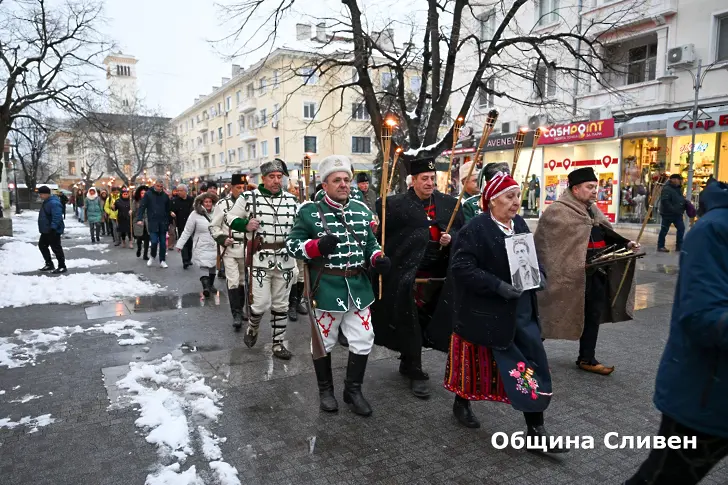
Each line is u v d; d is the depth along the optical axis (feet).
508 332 9.84
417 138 31.53
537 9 61.31
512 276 9.77
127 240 56.34
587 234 13.69
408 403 12.65
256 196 15.94
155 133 139.74
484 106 74.13
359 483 9.13
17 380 14.02
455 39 29.27
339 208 12.10
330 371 12.42
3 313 21.89
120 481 9.15
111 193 58.29
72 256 42.14
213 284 28.19
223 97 155.12
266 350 16.87
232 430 11.11
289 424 11.43
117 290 26.73
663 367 6.54
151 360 15.78
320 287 11.89
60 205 32.78
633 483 6.90
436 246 13.69
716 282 5.67
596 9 52.03
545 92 63.87
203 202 25.18
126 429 11.13
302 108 114.73
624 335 18.16
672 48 50.60
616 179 58.85
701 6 49.21
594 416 11.73
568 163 64.23
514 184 10.19
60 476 9.30
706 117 47.21
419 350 13.04
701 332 5.63
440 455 10.12
